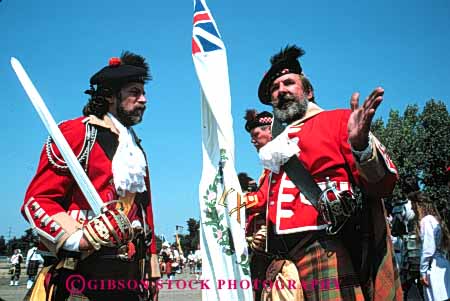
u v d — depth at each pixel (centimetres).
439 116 3044
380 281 252
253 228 339
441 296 564
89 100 268
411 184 615
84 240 224
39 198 235
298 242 270
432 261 573
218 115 308
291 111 299
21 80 234
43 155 243
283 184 279
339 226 253
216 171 309
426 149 3055
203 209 308
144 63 287
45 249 242
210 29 323
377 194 250
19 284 1844
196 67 318
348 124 242
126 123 269
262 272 315
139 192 261
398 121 3209
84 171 239
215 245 299
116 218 228
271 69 308
